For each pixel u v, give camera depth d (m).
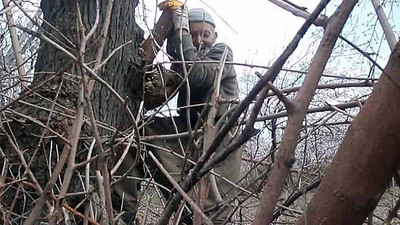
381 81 0.84
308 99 0.84
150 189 2.58
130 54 3.00
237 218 2.22
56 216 1.36
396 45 0.85
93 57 2.64
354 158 0.85
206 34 3.08
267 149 2.25
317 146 2.07
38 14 2.53
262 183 1.85
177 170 2.78
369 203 0.85
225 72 2.87
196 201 1.39
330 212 0.87
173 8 2.81
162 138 2.30
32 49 2.80
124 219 2.48
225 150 1.08
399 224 1.96
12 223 1.96
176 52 2.82
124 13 2.98
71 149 1.39
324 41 0.84
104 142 2.35
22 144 2.40
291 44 0.89
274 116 1.77
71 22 2.70
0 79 2.18
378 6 1.09
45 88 2.53
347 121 1.89
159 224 1.22
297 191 1.82
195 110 3.04
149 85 3.02
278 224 2.22
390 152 0.83
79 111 1.41
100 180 1.41
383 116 0.83
